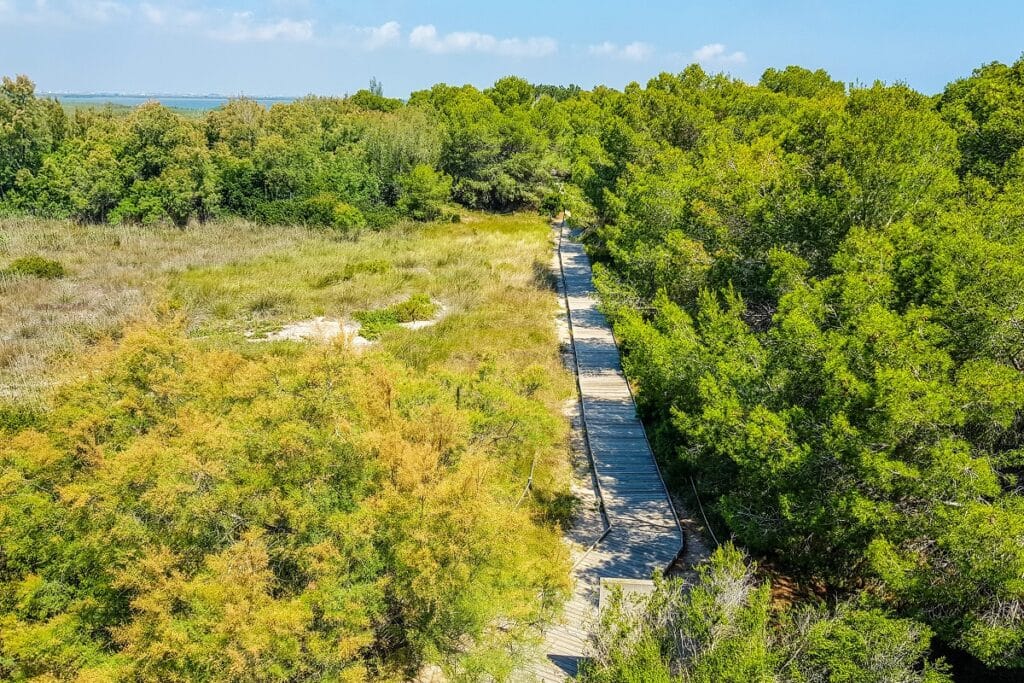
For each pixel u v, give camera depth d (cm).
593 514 1391
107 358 1047
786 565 1161
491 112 5528
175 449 772
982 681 888
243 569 680
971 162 1773
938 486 810
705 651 688
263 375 922
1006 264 917
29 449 871
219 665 632
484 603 737
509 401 1127
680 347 1222
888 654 706
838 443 862
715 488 1265
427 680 883
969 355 942
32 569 767
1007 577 708
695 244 1695
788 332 1003
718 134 2970
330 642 679
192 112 8388
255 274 2939
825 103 2984
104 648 725
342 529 729
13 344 2016
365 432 843
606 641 757
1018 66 2209
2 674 671
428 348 2228
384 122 5041
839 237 1373
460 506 761
